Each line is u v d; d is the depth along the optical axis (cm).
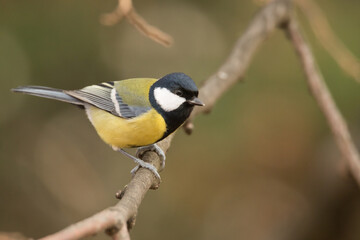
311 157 1240
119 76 1255
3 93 1200
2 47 1168
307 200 1090
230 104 1222
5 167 1232
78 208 1245
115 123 652
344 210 988
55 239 294
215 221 1302
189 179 1299
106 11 1213
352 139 963
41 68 1195
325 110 764
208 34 1287
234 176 1300
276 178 1301
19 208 1227
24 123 1253
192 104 634
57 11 1196
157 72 1282
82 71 1220
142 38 1277
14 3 1172
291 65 1204
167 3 1303
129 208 384
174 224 1289
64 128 1286
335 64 1127
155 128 634
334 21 1157
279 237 1121
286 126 1240
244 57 753
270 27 788
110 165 1287
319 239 1040
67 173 1264
